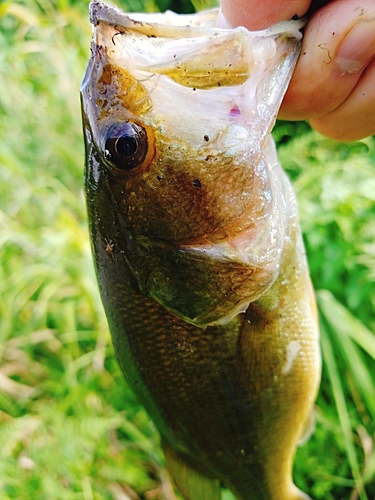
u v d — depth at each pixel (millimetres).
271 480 151
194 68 107
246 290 119
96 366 287
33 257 323
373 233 269
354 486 243
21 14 334
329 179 294
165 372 133
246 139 110
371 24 108
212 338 130
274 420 143
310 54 112
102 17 108
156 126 109
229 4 115
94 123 112
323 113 125
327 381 269
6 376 296
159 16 120
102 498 239
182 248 117
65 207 342
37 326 302
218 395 135
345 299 273
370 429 254
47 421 261
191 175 112
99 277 131
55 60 345
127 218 118
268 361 135
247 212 115
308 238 271
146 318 129
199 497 151
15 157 332
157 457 263
